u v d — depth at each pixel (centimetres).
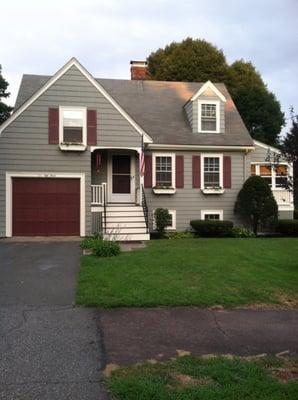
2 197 1712
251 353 539
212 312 714
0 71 3369
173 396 413
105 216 1719
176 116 2152
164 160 1997
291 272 999
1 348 542
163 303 744
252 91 3981
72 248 1381
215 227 1853
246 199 1947
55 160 1756
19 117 1736
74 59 1778
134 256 1167
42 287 865
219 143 2019
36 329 615
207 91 2086
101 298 759
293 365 500
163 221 1872
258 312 720
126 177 1975
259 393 421
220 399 409
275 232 1995
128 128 1814
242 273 971
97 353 530
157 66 3931
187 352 538
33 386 441
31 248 1385
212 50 3891
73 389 434
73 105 1775
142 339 583
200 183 2011
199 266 1032
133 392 422
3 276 967
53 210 1756
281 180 1145
